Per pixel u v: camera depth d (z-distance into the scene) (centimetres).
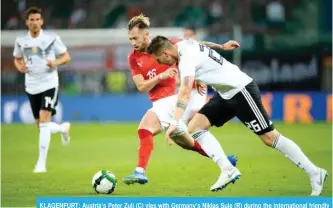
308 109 5909
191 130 2242
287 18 7738
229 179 2220
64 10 7625
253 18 7794
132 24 2291
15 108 5897
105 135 4788
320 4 7650
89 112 5966
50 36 3025
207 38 6131
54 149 3969
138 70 2344
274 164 3200
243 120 2206
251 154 3622
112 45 6253
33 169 3105
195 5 7712
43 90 3036
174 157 3547
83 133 4928
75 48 6219
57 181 2705
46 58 3027
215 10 7688
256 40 6325
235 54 6091
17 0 7169
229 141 4316
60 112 5934
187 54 2066
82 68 6197
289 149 2200
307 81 6266
